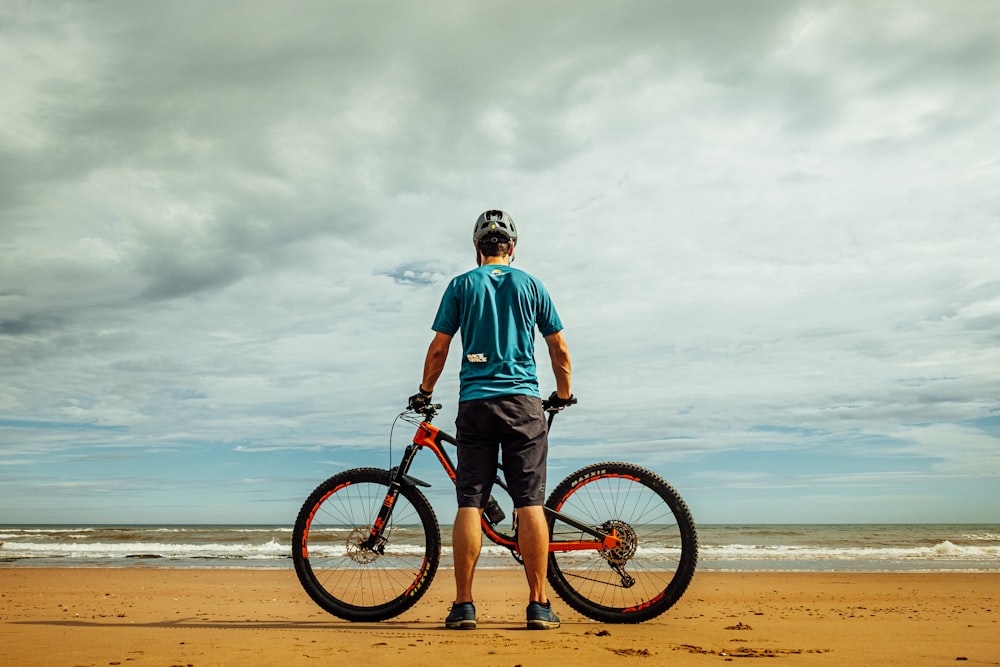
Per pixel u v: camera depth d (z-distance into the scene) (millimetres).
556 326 3361
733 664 2258
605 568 3549
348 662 2186
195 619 4293
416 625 3443
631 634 3002
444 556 13281
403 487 3701
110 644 2551
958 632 3525
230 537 23297
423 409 3520
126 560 14688
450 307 3293
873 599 6582
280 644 2545
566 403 3479
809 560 15070
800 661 2346
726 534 28047
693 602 6176
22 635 2857
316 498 3766
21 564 13484
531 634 2895
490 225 3426
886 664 2314
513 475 3162
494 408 3131
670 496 3535
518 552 3443
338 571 3711
